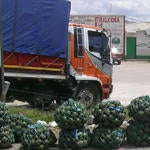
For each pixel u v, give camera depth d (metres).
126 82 30.06
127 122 10.48
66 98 16.75
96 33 17.12
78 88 16.77
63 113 9.28
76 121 9.26
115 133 9.44
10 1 14.75
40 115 12.93
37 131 9.27
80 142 9.32
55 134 10.35
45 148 9.28
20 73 15.07
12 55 14.85
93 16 56.00
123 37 57.81
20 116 10.15
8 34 14.73
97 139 9.44
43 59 15.58
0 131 9.54
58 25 15.76
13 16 14.80
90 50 16.92
